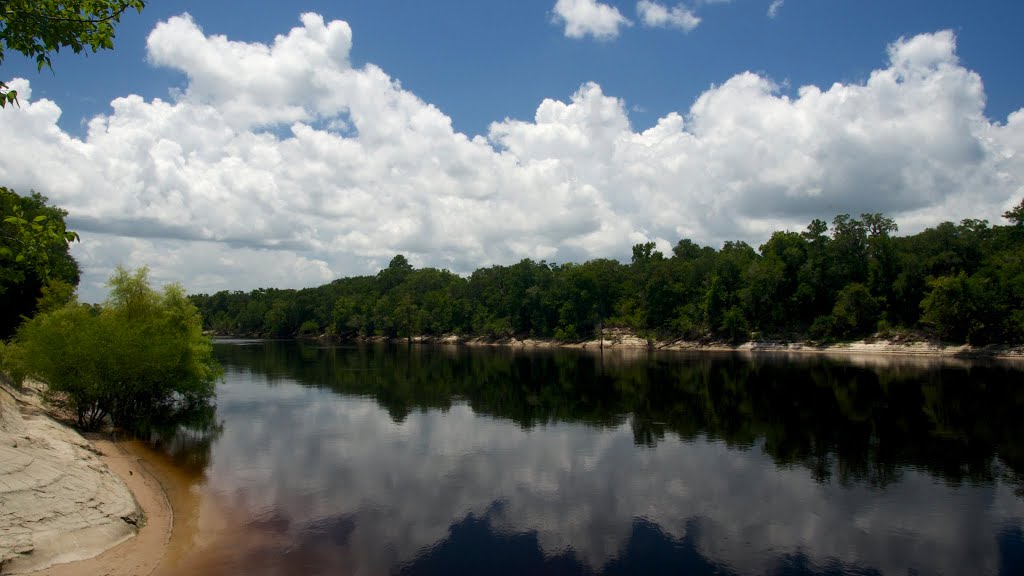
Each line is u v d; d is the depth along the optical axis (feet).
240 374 210.18
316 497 70.38
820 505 67.92
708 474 80.59
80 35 35.37
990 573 50.98
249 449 94.27
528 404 140.97
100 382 101.35
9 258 37.04
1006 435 100.22
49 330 99.86
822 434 103.81
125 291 120.47
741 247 402.93
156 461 85.87
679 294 360.28
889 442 97.04
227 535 57.82
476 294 480.64
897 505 67.56
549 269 447.42
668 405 137.59
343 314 526.57
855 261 300.40
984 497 69.77
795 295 307.37
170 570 49.42
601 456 90.58
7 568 42.63
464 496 71.46
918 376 176.35
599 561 53.42
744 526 61.93
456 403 142.82
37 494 52.65
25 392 111.34
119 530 54.85
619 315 394.52
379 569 51.08
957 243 271.69
